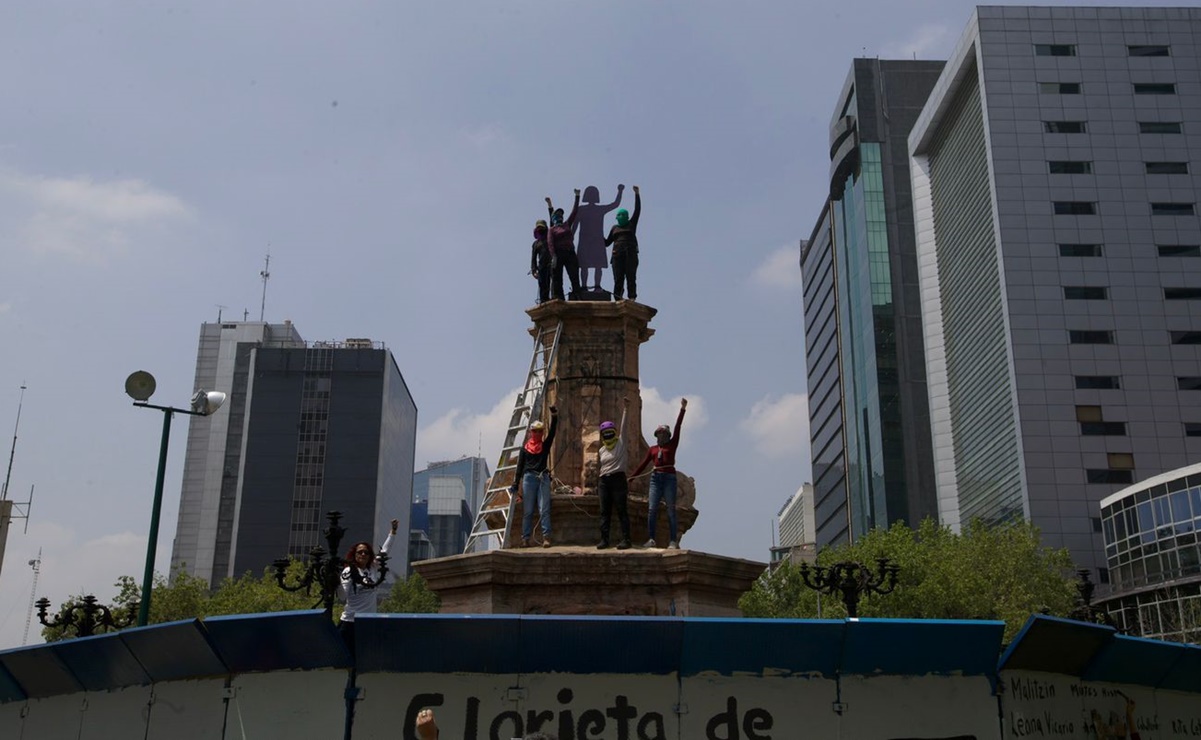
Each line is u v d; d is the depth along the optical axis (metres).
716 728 13.51
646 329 26.41
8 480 55.66
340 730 13.19
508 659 13.46
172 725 13.83
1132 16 121.50
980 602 65.00
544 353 26.12
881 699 13.82
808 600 67.31
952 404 139.62
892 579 21.22
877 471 154.12
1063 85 119.88
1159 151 117.44
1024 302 113.25
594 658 13.52
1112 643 15.41
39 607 25.12
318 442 170.62
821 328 196.00
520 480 22.31
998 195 116.56
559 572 19.73
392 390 181.00
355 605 16.30
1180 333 112.00
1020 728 14.11
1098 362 111.19
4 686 15.24
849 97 173.38
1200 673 16.80
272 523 167.12
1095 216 115.75
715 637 13.51
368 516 166.38
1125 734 15.87
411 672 13.45
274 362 174.00
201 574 178.50
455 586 20.08
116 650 14.07
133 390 24.59
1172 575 76.69
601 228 27.41
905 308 158.12
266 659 13.48
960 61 128.75
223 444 186.25
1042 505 106.69
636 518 23.62
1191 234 114.88
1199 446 108.50
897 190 163.62
